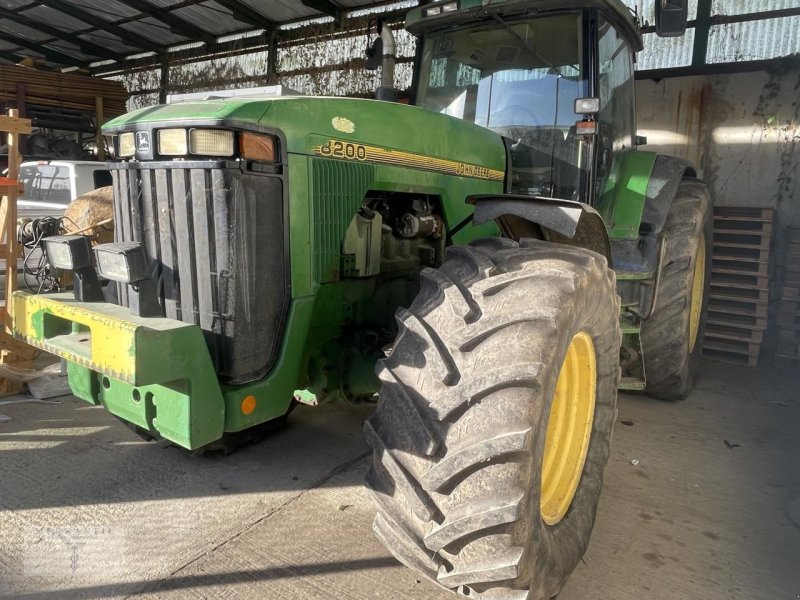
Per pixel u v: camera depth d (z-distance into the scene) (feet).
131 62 40.27
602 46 10.75
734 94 18.86
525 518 5.28
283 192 7.07
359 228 8.18
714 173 19.40
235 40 33.63
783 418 12.19
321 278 7.70
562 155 10.73
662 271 12.25
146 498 8.45
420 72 12.16
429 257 9.46
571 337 5.98
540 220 7.17
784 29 18.30
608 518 8.40
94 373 7.79
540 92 10.84
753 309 16.24
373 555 7.31
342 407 11.89
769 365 16.05
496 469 5.24
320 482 9.00
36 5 33.94
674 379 12.50
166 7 30.99
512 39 10.98
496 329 5.68
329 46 29.35
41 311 7.66
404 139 8.44
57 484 8.77
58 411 11.55
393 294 9.03
